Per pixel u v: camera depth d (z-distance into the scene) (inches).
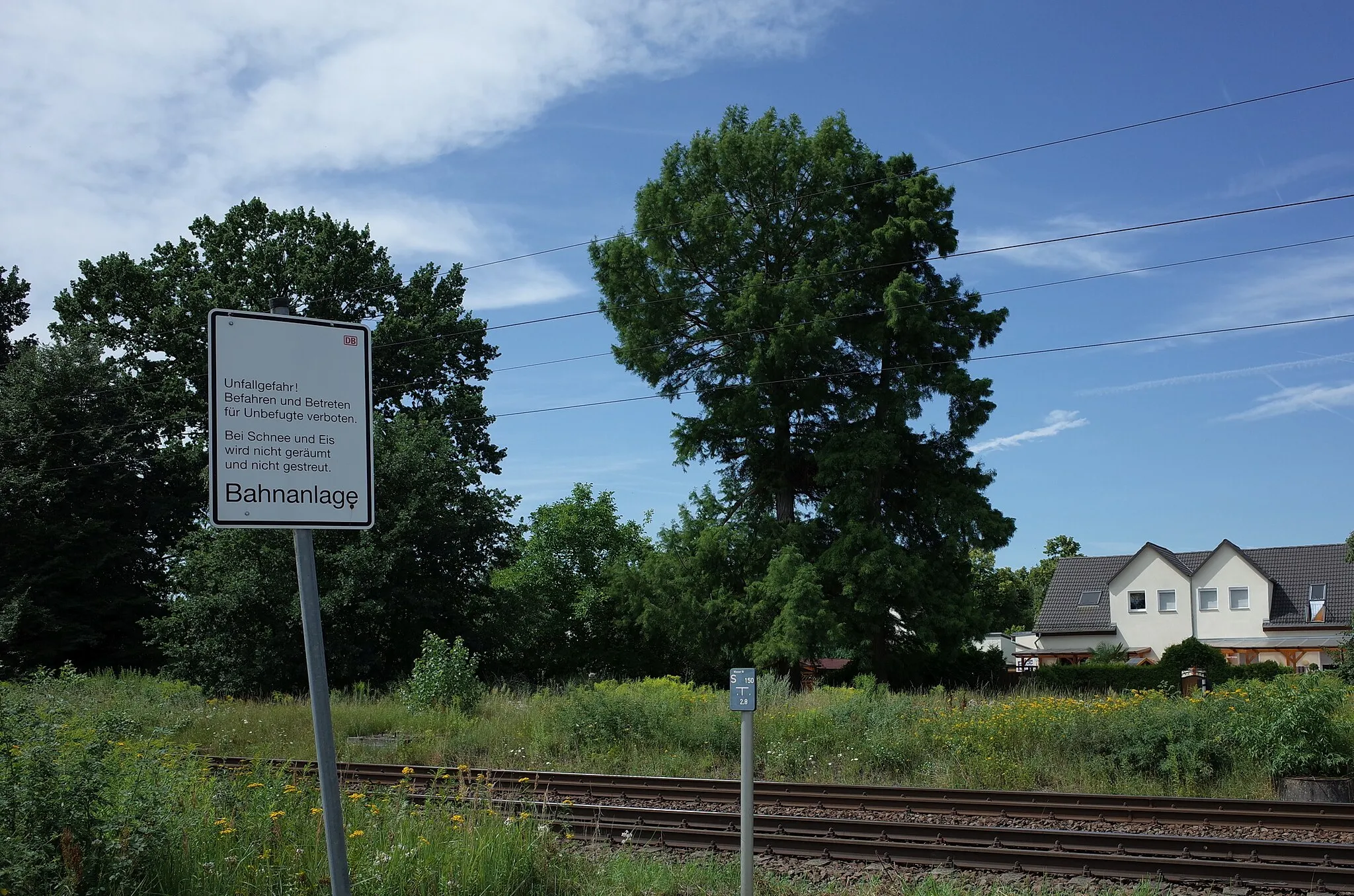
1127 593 2436.0
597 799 509.4
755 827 445.7
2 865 227.8
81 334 1742.1
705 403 1615.4
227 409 148.9
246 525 148.0
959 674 1565.0
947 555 1509.6
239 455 149.0
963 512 1451.8
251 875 270.2
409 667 1424.7
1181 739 563.8
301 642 1302.9
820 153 1547.7
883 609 1430.9
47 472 1614.2
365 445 159.5
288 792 343.0
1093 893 340.8
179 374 1814.7
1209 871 360.2
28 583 1534.2
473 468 1536.7
